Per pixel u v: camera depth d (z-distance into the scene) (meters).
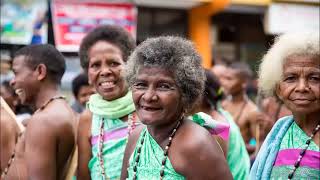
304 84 1.97
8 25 7.15
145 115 1.98
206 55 8.34
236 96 5.18
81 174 2.88
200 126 2.04
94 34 2.87
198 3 8.01
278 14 8.48
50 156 2.69
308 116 2.03
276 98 2.21
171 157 1.98
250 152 4.70
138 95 2.00
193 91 2.01
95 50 2.83
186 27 8.56
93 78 2.84
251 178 2.21
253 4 8.30
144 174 2.02
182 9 8.49
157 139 2.04
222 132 2.16
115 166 2.69
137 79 2.00
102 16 7.56
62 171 2.87
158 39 2.02
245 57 9.05
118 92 2.79
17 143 2.97
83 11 7.45
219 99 3.54
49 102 2.87
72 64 7.36
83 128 2.90
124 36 2.87
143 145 2.08
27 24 7.23
